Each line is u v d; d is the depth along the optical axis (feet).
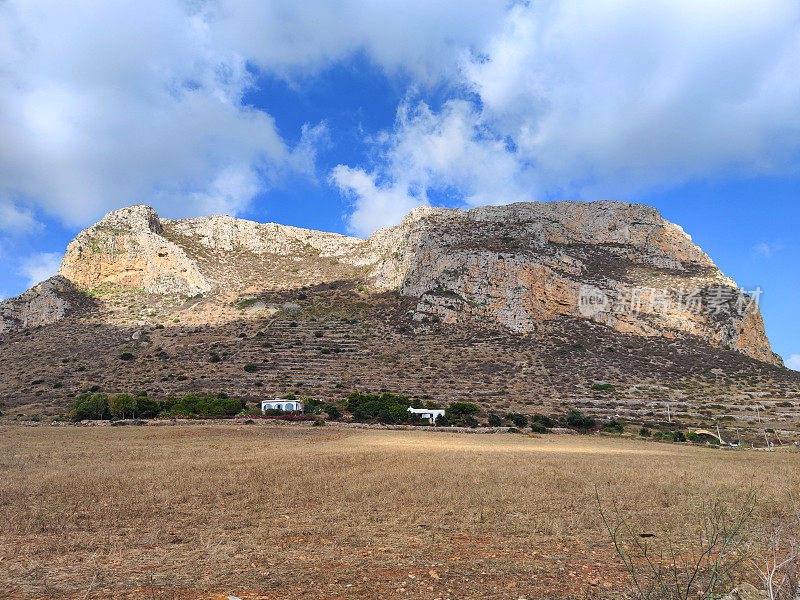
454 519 41.55
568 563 28.63
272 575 26.18
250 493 52.95
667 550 31.27
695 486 59.00
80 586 24.14
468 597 22.99
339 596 23.02
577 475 69.51
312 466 75.36
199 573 26.48
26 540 34.58
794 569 21.44
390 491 53.98
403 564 28.40
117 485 57.26
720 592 21.45
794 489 54.44
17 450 103.19
